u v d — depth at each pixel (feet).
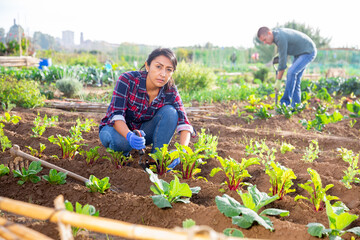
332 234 6.39
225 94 31.35
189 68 36.27
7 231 3.12
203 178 10.23
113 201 7.89
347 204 8.82
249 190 7.54
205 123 19.27
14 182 8.77
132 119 11.08
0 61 49.52
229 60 106.83
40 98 23.44
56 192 8.29
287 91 22.53
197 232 2.85
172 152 9.57
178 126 10.98
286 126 19.25
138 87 10.35
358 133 18.48
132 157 12.03
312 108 23.94
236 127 18.61
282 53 21.53
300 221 7.65
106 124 10.87
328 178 10.00
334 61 99.76
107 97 29.48
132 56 105.29
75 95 29.78
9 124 16.58
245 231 6.56
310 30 115.24
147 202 7.72
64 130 15.62
